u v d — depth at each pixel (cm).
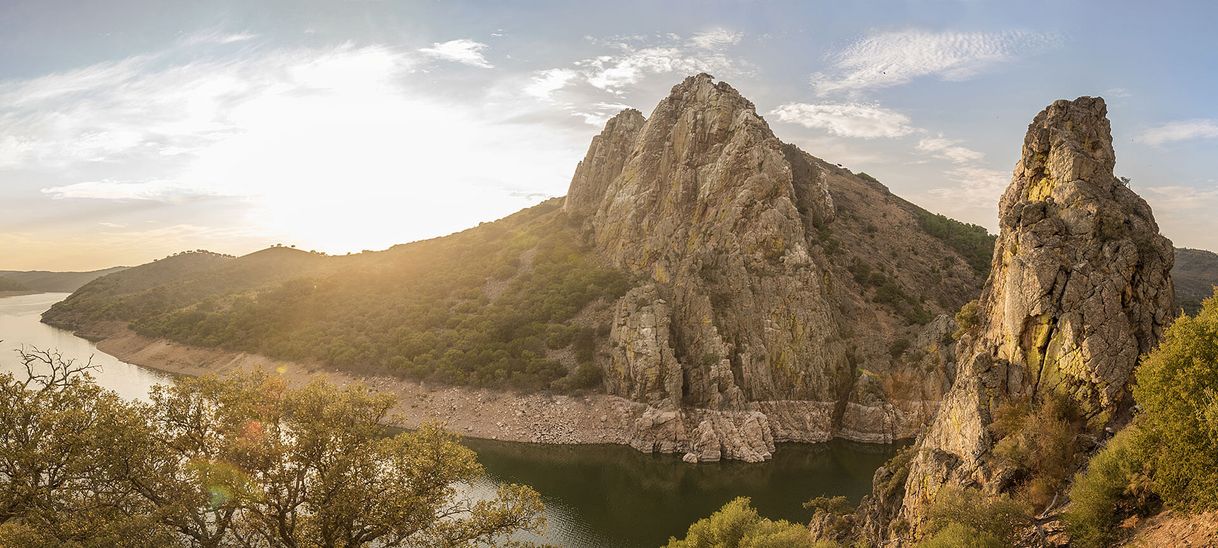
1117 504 2866
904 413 11131
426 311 15675
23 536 2678
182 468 3275
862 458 9975
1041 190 4394
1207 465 2472
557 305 13950
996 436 3769
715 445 9919
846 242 14925
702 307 11619
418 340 13812
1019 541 3167
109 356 18825
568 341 12950
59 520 2998
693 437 10188
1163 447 2678
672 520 7419
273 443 3161
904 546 4012
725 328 11462
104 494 3241
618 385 11381
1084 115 4394
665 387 10919
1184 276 13688
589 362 12156
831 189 17938
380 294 17600
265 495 3091
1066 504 3209
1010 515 3228
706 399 10800
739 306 11800
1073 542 2944
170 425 3331
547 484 8681
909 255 15425
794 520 7300
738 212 12712
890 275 14200
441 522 3697
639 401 11012
